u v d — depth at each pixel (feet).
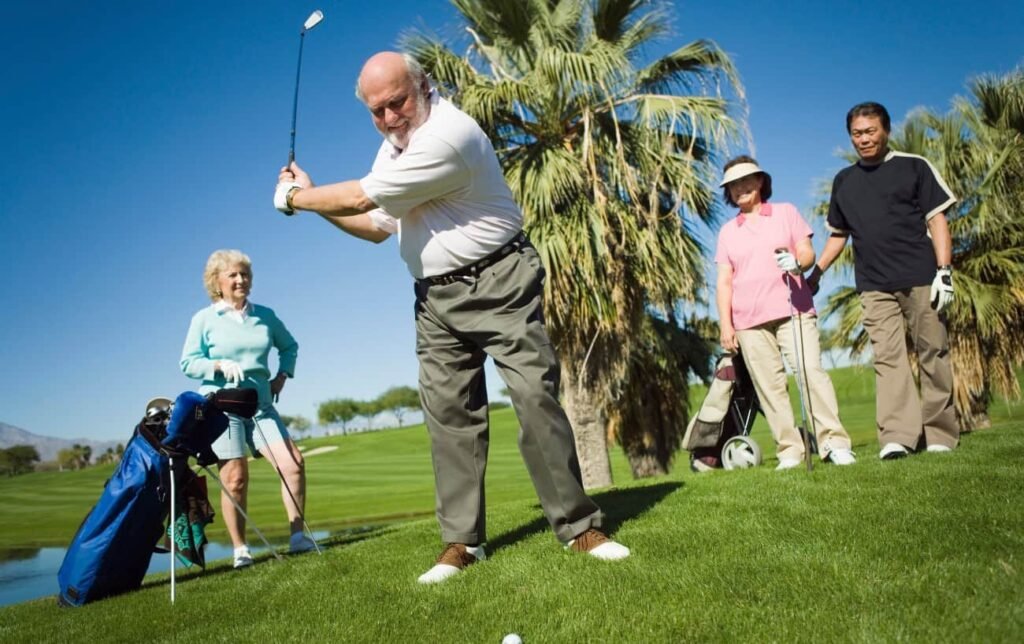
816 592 7.25
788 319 15.60
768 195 16.52
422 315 10.33
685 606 7.30
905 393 14.92
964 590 6.79
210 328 14.99
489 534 12.45
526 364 9.71
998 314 36.78
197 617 9.43
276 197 10.57
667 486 14.58
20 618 11.56
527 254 10.01
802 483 12.30
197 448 12.66
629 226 31.83
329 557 12.47
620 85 32.32
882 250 14.99
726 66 33.01
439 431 10.34
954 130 39.19
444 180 9.31
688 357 39.91
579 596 7.96
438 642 7.24
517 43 34.24
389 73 9.25
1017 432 17.17
